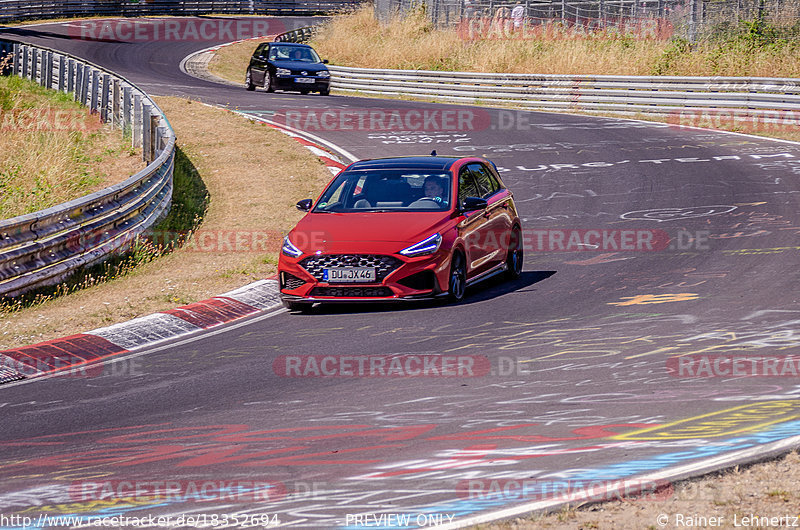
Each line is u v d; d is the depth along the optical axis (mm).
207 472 20828
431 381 27406
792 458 19062
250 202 65312
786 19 121562
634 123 95938
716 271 41469
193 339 35438
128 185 52188
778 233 48719
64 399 28281
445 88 121312
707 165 71562
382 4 185250
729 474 18438
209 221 61000
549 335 32219
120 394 28375
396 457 21047
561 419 23203
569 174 71312
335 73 137750
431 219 39000
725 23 126812
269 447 22359
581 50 131375
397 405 25266
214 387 28375
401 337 33250
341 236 38281
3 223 41562
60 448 23531
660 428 21938
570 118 100750
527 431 22406
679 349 29344
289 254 38469
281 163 76312
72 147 77062
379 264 37312
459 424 23312
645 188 64750
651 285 39719
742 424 21781
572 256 47594
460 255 39188
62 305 41906
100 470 21516
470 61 143125
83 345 34875
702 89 97375
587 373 27297
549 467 19734
